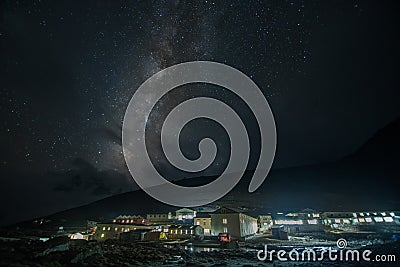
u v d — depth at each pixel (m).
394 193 108.00
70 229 64.25
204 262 22.27
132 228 53.97
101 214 104.19
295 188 128.12
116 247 27.62
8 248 17.11
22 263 14.58
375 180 137.12
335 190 121.00
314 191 119.12
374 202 91.88
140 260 21.56
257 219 66.44
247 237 51.09
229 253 27.78
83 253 18.89
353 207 83.06
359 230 57.53
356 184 131.12
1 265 13.58
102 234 53.19
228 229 49.78
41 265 14.94
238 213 50.50
